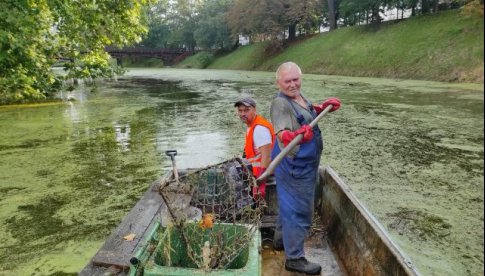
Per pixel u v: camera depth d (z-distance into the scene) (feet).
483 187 19.07
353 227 9.84
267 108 43.93
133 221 11.00
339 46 102.68
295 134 8.14
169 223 8.39
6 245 14.14
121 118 38.70
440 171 21.49
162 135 30.83
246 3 133.59
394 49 84.58
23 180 20.74
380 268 7.99
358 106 43.65
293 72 8.51
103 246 9.70
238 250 7.75
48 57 36.06
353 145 26.94
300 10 124.67
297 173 8.67
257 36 157.07
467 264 12.73
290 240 9.04
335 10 131.34
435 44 76.43
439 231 14.84
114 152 26.04
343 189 10.96
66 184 20.13
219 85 76.84
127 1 38.68
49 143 28.58
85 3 36.47
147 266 6.99
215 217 9.26
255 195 9.43
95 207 17.25
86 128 33.83
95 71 40.27
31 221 15.99
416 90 57.06
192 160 23.91
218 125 34.47
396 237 14.44
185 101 51.96
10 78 32.09
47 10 34.14
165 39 222.48
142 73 131.34
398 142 27.76
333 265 10.10
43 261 13.07
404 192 18.45
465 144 27.14
